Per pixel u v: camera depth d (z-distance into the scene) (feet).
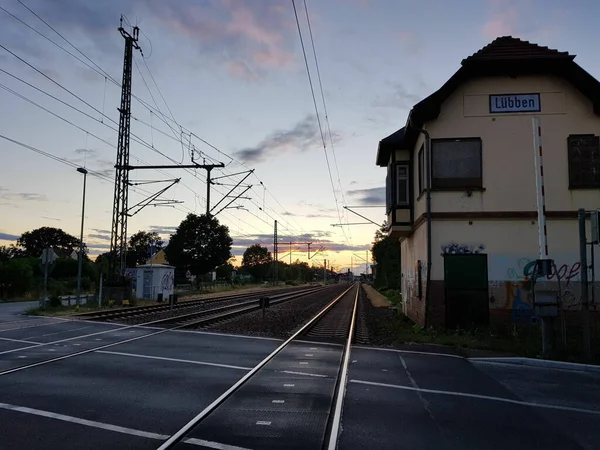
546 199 53.47
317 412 22.91
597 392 28.91
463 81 55.62
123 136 106.73
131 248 400.47
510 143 54.75
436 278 54.03
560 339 47.01
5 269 129.18
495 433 20.66
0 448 17.54
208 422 21.03
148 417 21.57
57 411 22.31
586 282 39.17
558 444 19.45
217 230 188.96
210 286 226.99
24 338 48.08
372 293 218.79
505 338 49.06
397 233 71.20
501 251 53.57
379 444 18.85
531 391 28.84
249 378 30.40
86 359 36.19
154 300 121.19
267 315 82.79
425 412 23.57
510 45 54.39
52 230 362.12
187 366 34.04
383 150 72.90
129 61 106.42
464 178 54.95
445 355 40.86
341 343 48.29
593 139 53.78
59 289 144.36
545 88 54.85
